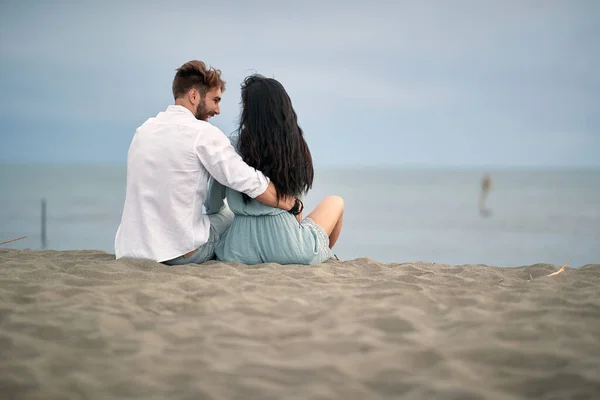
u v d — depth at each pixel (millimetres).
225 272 3176
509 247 26047
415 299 2494
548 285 2928
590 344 1885
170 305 2400
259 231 3561
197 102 3535
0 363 1709
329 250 3789
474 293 2662
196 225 3455
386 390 1567
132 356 1781
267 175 3473
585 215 38188
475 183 80938
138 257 3371
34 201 46219
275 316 2275
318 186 73875
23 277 2922
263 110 3441
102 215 36844
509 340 1958
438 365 1695
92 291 2590
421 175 112438
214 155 3326
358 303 2441
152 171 3352
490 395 1490
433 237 29891
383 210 42969
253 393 1528
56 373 1665
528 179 90750
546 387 1576
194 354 1822
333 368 1671
